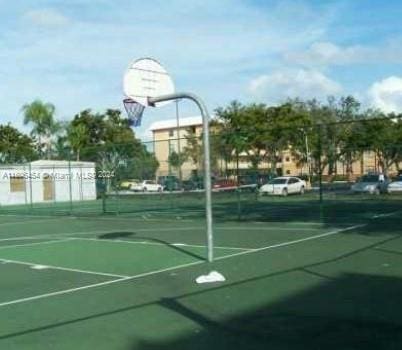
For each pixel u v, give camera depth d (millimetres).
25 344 7648
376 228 19344
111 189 43312
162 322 8352
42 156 66438
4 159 68438
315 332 7496
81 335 7934
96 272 12984
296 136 46219
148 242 18062
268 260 13445
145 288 10922
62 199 47906
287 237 17766
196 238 18547
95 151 41594
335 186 37844
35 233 23156
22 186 46562
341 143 37688
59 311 9406
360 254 13656
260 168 45344
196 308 9070
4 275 13211
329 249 14734
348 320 7977
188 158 37750
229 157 37594
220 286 10664
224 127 61531
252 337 7410
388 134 38188
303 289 10078
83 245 18188
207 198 12844
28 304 10070
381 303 8844
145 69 13859
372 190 36000
